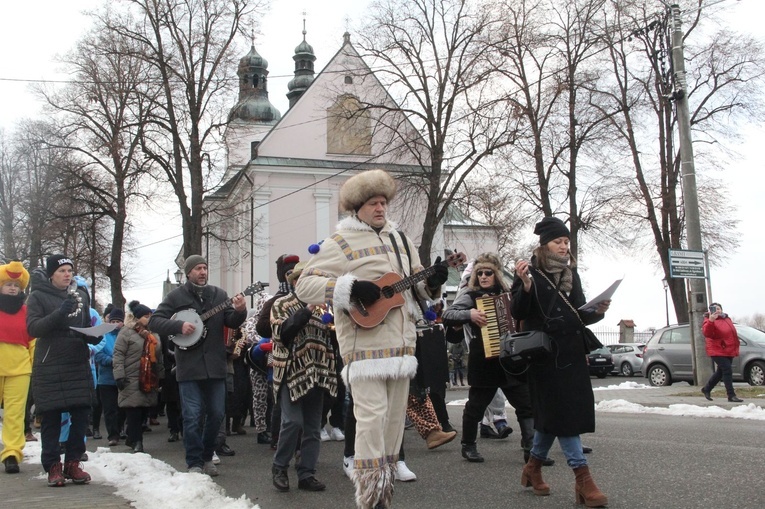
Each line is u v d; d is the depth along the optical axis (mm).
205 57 33219
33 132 35781
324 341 6645
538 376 5492
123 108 33875
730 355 14305
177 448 10492
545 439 5805
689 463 6863
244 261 45312
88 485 7141
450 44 30047
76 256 40531
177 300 7707
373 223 5133
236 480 7328
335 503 6055
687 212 17859
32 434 11156
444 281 4973
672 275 16984
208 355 7602
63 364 7168
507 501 5730
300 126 45781
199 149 33969
